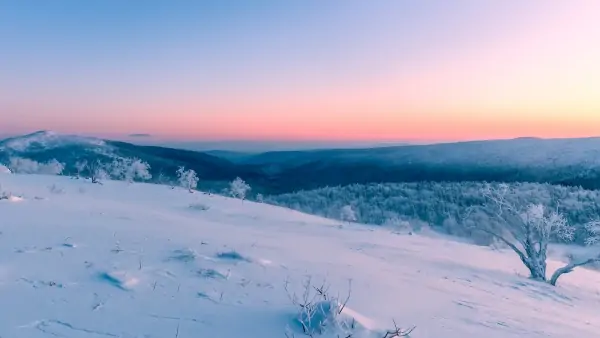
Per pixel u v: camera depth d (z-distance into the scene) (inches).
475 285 352.8
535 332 207.9
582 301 394.6
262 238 451.8
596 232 544.7
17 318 140.3
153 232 366.0
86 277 197.9
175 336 136.9
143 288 189.5
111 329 138.7
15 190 612.4
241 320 157.3
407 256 481.7
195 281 210.2
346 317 156.8
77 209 484.1
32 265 209.9
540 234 554.6
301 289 218.5
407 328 172.4
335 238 580.4
